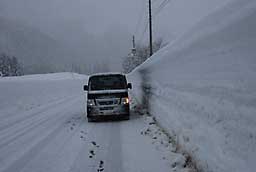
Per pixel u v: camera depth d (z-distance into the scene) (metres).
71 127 10.24
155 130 8.62
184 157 5.31
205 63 4.53
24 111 15.48
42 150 7.07
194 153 4.80
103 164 5.73
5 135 9.11
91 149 7.00
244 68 3.17
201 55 4.76
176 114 6.53
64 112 15.01
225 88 3.70
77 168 5.55
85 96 28.73
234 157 3.32
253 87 2.97
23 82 22.22
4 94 15.99
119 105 11.46
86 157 6.29
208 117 4.32
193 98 5.21
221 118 3.80
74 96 28.77
